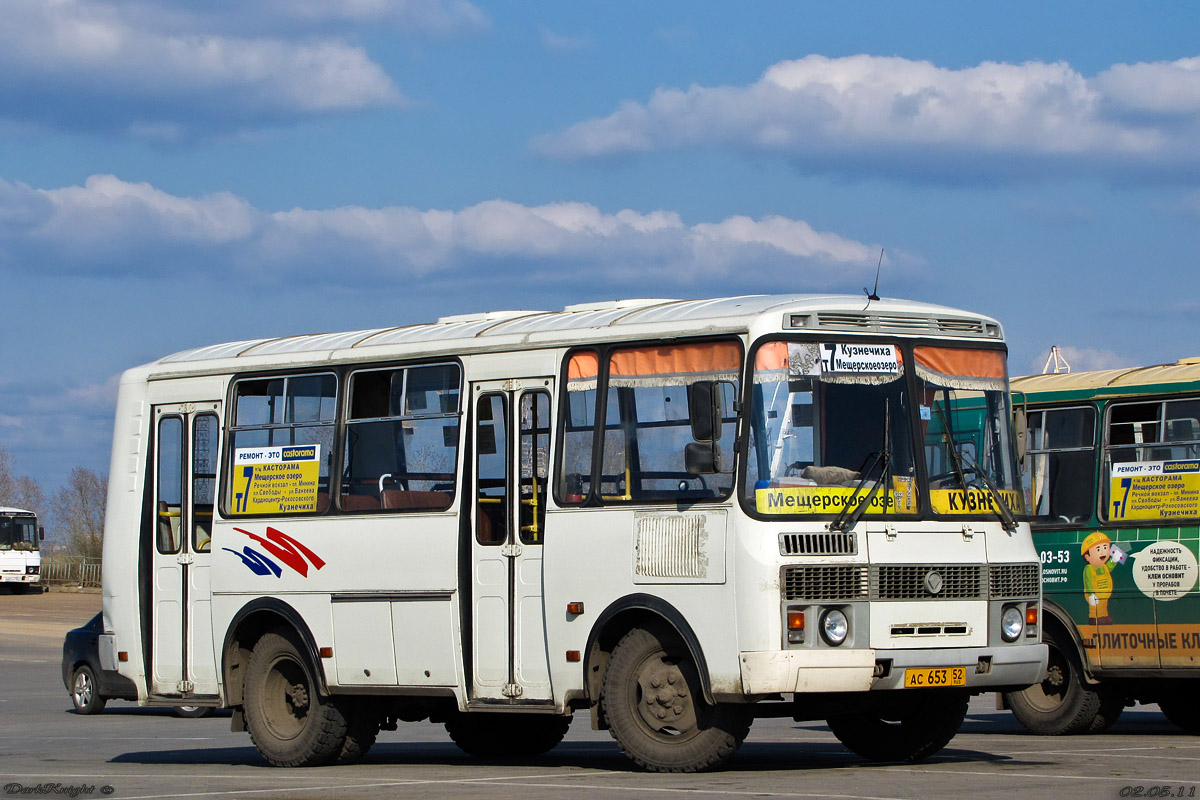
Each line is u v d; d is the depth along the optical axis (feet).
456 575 47.73
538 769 47.73
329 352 52.34
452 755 57.41
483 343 48.19
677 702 43.04
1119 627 59.52
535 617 46.06
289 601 51.90
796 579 41.01
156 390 56.80
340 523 50.80
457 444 48.37
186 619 55.01
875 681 41.75
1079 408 61.36
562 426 46.01
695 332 43.39
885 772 43.21
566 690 44.96
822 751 54.24
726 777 41.75
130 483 56.90
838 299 44.24
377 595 49.57
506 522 46.91
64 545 319.47
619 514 44.09
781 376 42.29
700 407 41.06
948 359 45.11
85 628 91.25
